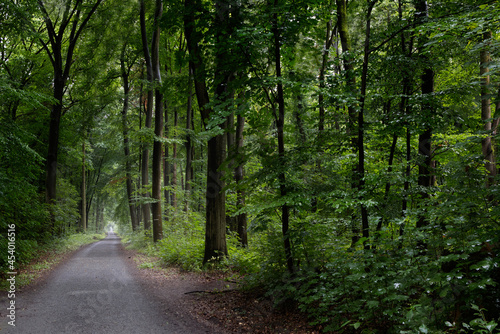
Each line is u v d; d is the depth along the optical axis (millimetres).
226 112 5637
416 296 4316
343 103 5246
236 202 12273
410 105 5840
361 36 6859
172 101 10148
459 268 3346
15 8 12531
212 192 10031
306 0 5645
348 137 5574
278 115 6375
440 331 3143
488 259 3133
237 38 5516
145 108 24188
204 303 6555
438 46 5719
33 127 19016
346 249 5289
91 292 7820
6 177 9180
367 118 6797
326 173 5797
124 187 35781
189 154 19688
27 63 17953
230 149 6043
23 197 11188
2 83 9672
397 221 4367
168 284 8562
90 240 29656
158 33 16719
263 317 5430
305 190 5523
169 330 5207
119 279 9500
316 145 5730
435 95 5195
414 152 7352
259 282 6668
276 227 6590
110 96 20625
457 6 5273
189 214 16453
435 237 4137
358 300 4277
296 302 5559
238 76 6336
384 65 5918
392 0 6469
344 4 7215
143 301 6957
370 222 5484
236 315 5699
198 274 9375
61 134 20297
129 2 17172
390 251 4730
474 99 5305
